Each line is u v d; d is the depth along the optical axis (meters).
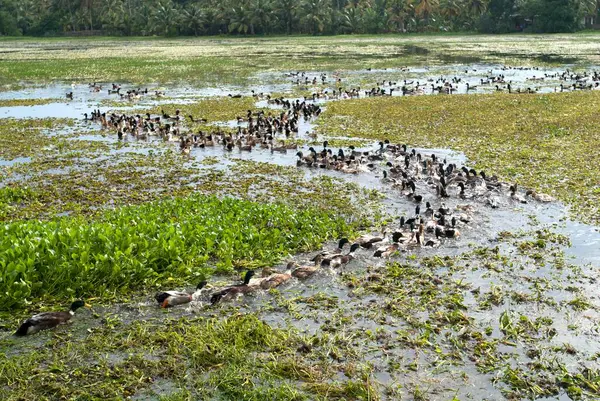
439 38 114.00
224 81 54.22
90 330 10.67
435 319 11.06
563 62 66.06
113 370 9.46
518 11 119.25
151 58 79.06
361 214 17.23
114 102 41.88
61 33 138.50
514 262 13.58
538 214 16.78
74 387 9.01
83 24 140.62
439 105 36.94
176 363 9.68
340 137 28.77
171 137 28.38
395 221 16.61
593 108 34.03
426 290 12.21
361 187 20.08
